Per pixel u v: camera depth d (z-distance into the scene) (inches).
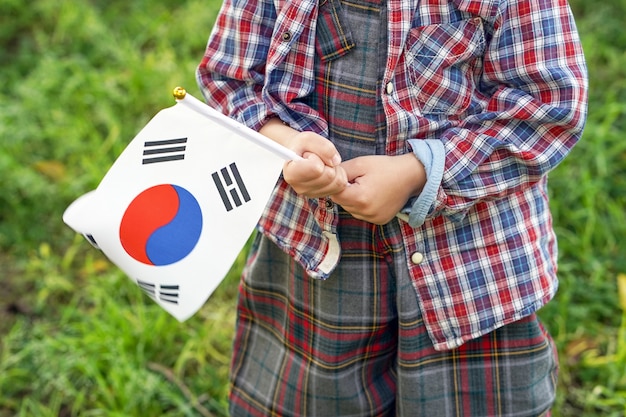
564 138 68.6
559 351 111.4
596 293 120.6
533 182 69.7
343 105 70.7
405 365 75.5
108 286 125.0
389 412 83.4
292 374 81.6
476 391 77.1
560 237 129.6
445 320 73.2
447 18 68.1
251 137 66.1
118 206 68.4
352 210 67.8
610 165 141.6
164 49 177.0
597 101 156.5
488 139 67.9
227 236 66.9
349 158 71.6
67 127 155.4
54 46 183.0
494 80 70.2
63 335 117.3
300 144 66.2
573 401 107.7
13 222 140.5
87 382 110.6
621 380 108.0
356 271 74.8
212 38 75.9
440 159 67.2
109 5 199.0
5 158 144.6
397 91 68.9
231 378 88.7
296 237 74.6
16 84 168.7
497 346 75.9
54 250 136.2
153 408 106.1
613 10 183.6
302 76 70.7
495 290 72.6
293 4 69.2
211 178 67.2
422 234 71.8
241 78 73.9
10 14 195.8
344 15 69.1
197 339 114.0
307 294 77.6
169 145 68.0
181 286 67.5
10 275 131.6
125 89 168.7
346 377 79.1
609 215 135.6
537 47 67.6
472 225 71.9
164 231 67.7
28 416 107.7
